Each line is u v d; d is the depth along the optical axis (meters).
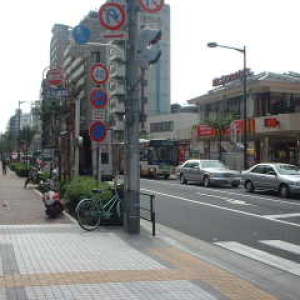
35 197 20.20
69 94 19.22
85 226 11.66
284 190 22.00
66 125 22.30
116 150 34.75
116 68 76.62
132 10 11.37
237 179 28.69
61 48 77.25
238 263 8.80
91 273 7.30
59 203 13.82
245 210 16.98
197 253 9.62
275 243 10.80
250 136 41.78
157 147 39.91
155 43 11.52
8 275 7.11
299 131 38.06
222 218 14.95
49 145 27.38
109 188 13.13
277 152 43.69
